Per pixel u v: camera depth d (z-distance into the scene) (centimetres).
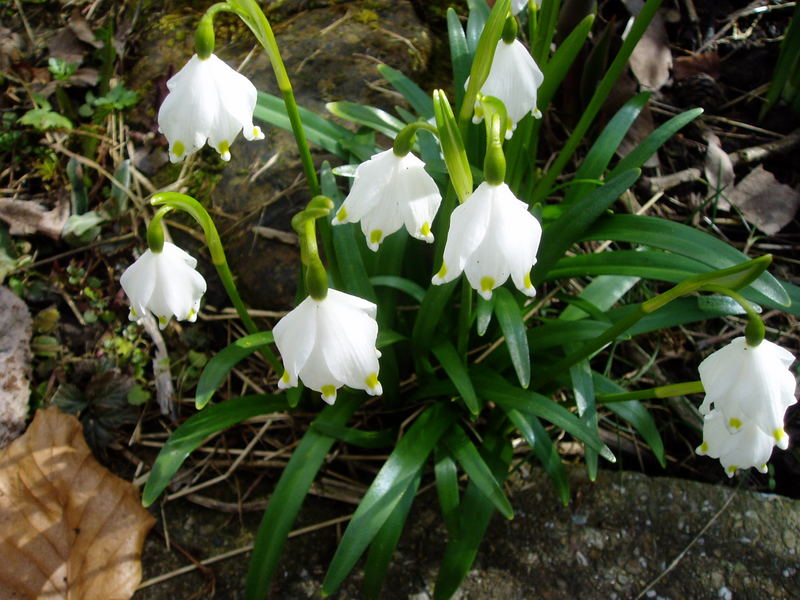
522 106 22
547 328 25
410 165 19
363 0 37
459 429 26
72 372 30
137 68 36
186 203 20
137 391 29
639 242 25
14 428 28
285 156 32
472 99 21
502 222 18
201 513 27
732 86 38
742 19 41
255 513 27
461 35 29
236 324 31
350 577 26
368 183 19
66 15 39
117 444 28
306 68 34
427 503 27
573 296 28
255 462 28
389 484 23
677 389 23
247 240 31
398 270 27
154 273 20
